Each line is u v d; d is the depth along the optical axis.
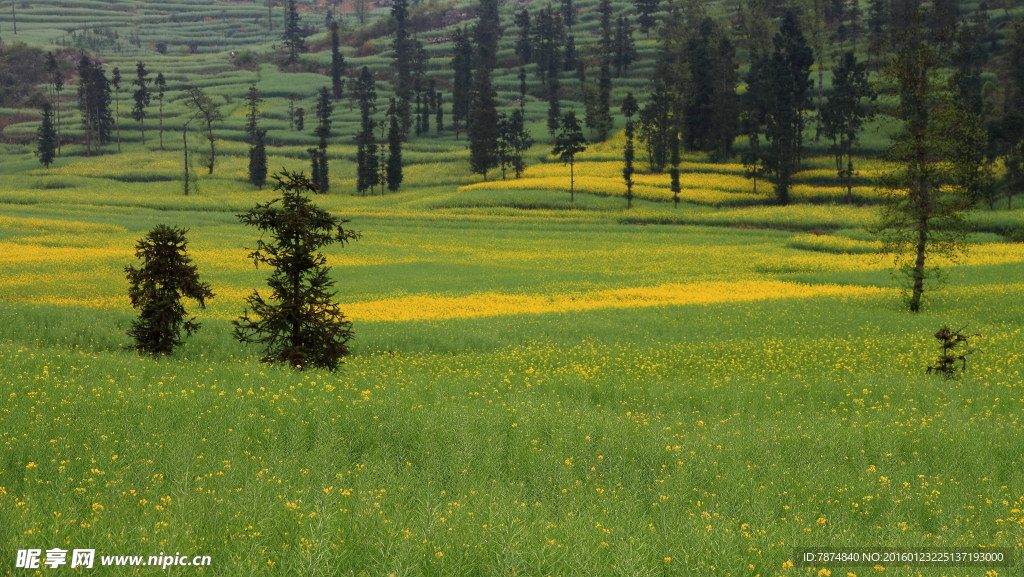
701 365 28.77
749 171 139.75
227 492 10.03
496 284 58.47
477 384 22.89
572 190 126.19
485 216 115.31
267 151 192.88
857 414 19.23
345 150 192.50
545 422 16.33
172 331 29.44
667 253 79.31
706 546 9.20
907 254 69.62
